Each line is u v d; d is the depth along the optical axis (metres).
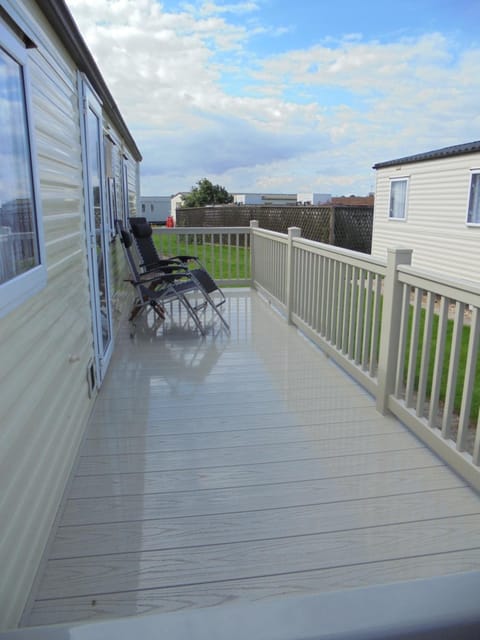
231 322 5.13
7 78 1.59
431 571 1.66
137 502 2.04
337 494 2.10
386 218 10.45
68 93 2.59
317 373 3.62
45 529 1.75
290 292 4.90
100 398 3.13
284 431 2.68
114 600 1.54
